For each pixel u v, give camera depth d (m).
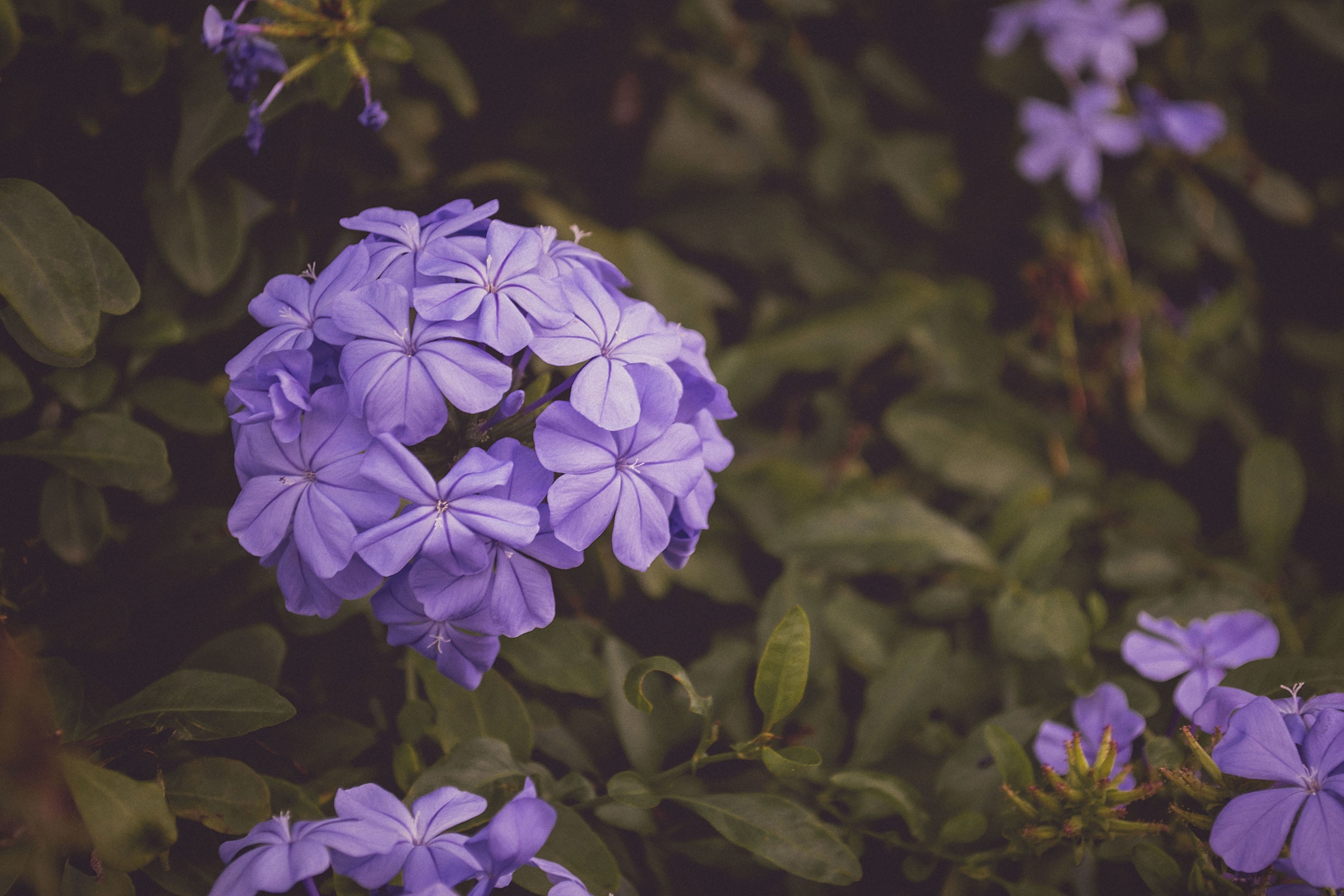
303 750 0.44
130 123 0.46
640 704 0.42
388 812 0.40
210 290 0.46
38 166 0.45
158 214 0.46
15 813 0.40
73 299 0.42
